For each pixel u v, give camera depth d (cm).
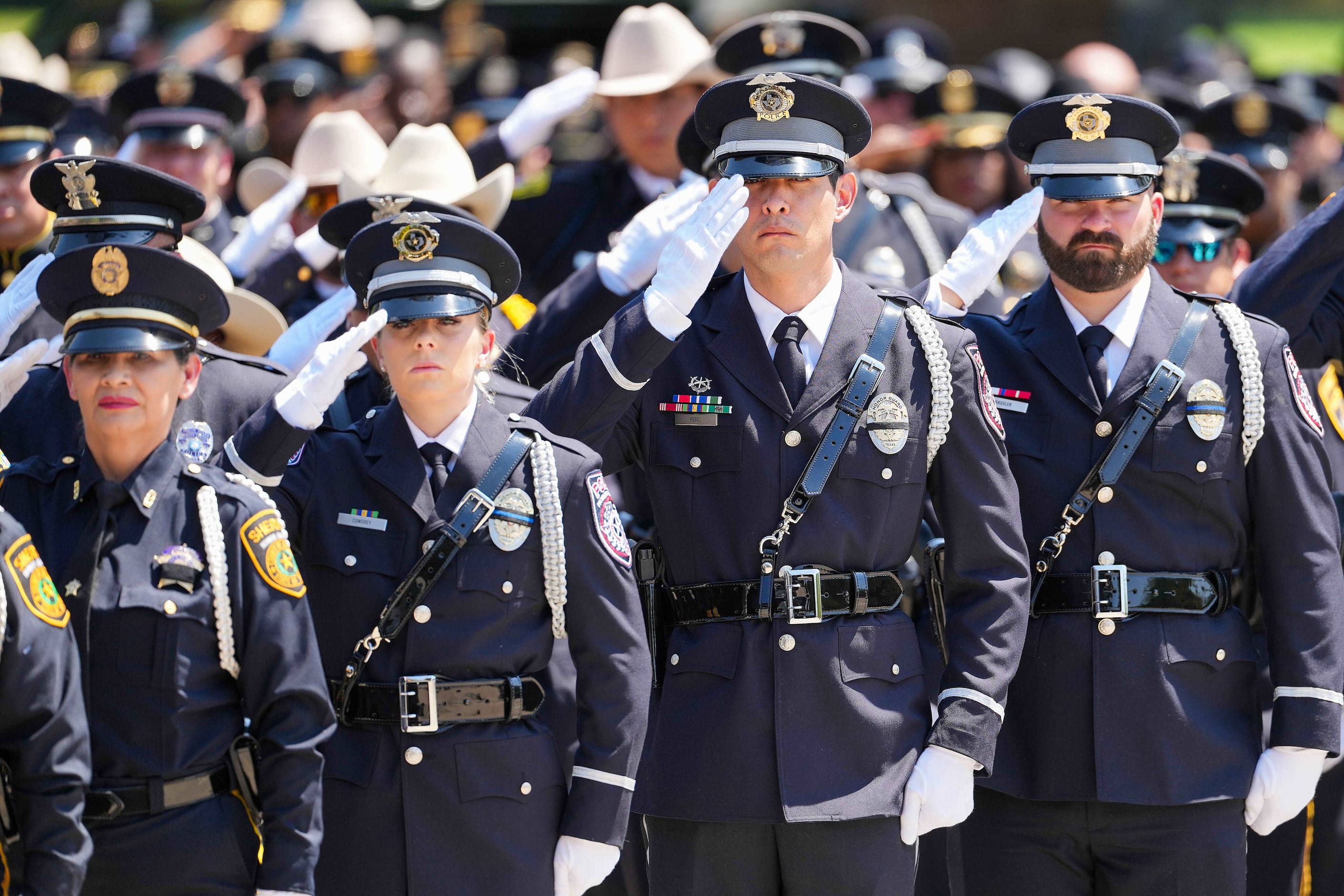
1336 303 2141
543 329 2131
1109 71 4456
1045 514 1803
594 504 1619
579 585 1605
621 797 1584
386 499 1608
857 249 2600
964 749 1644
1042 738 1784
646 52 2764
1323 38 6266
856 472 1681
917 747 1677
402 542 1596
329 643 1596
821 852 1642
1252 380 1802
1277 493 1806
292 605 1493
